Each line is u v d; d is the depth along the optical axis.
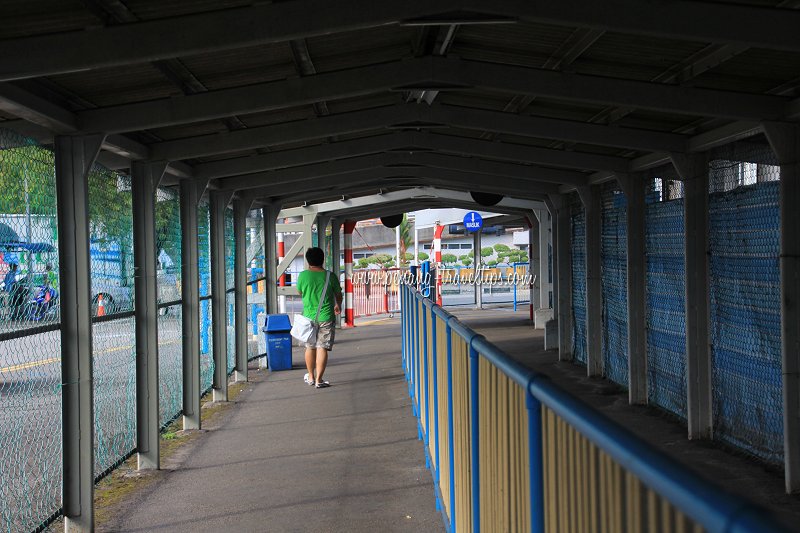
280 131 7.47
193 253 8.95
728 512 1.05
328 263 21.64
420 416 7.80
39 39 4.29
